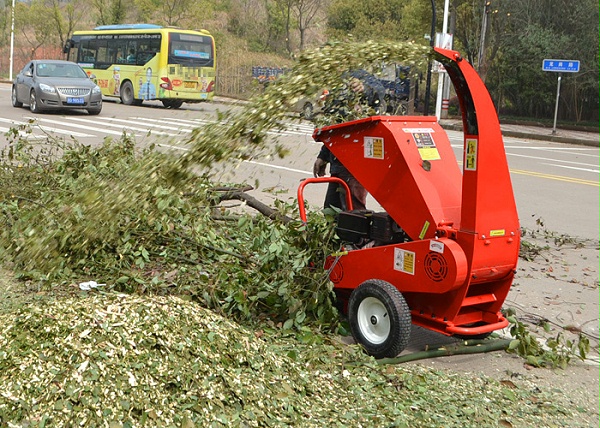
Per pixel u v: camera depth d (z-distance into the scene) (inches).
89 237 235.6
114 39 1263.5
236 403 148.4
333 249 224.7
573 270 323.6
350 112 253.6
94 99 927.7
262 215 288.4
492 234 190.5
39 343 149.2
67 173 325.7
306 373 174.4
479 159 185.8
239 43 1791.3
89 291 229.9
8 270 249.3
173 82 1145.4
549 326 224.8
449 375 192.5
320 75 207.0
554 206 473.1
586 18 1149.1
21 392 138.5
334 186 253.4
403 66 216.8
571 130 1139.9
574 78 1168.2
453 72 188.5
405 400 169.8
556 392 190.1
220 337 163.9
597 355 223.3
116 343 150.2
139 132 692.1
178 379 146.6
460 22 1299.2
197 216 260.7
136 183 214.8
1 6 2203.5
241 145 201.2
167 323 159.2
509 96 1323.8
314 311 216.8
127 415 137.6
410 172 198.2
